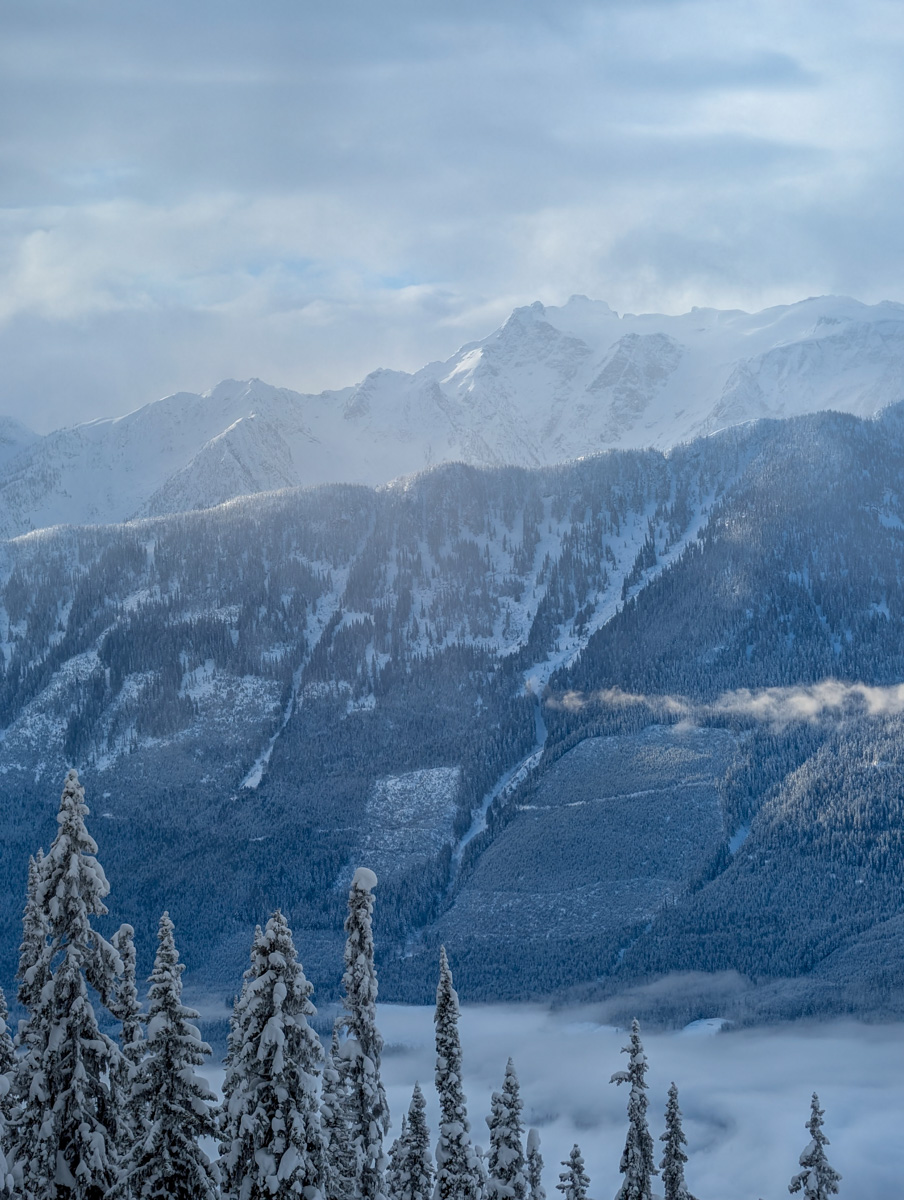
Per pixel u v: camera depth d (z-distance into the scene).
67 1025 47.06
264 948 49.38
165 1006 50.19
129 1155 49.47
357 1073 59.88
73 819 48.03
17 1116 48.81
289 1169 46.97
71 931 47.50
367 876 61.22
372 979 60.59
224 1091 49.72
